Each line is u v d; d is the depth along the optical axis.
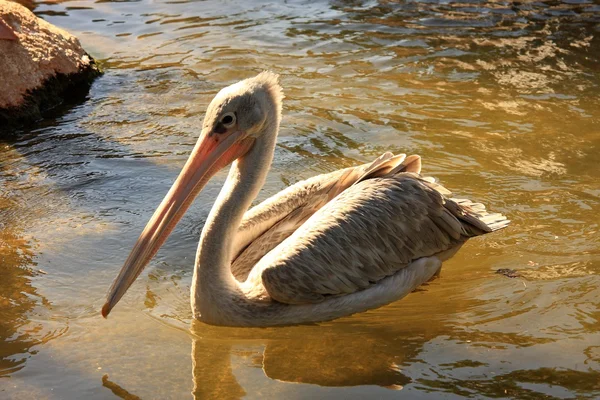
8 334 5.35
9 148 8.67
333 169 7.84
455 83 10.12
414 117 9.09
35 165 8.20
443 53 11.15
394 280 5.88
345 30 12.12
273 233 6.09
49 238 6.67
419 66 10.70
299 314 5.58
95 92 10.18
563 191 7.29
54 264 6.27
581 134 8.56
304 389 4.80
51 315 5.59
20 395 4.71
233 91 5.50
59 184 7.73
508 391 4.72
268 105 5.59
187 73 10.62
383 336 5.42
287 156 8.13
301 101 9.58
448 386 4.80
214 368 5.03
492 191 7.30
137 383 4.85
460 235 6.23
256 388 4.82
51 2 13.60
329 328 5.55
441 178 7.57
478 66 10.68
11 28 9.80
